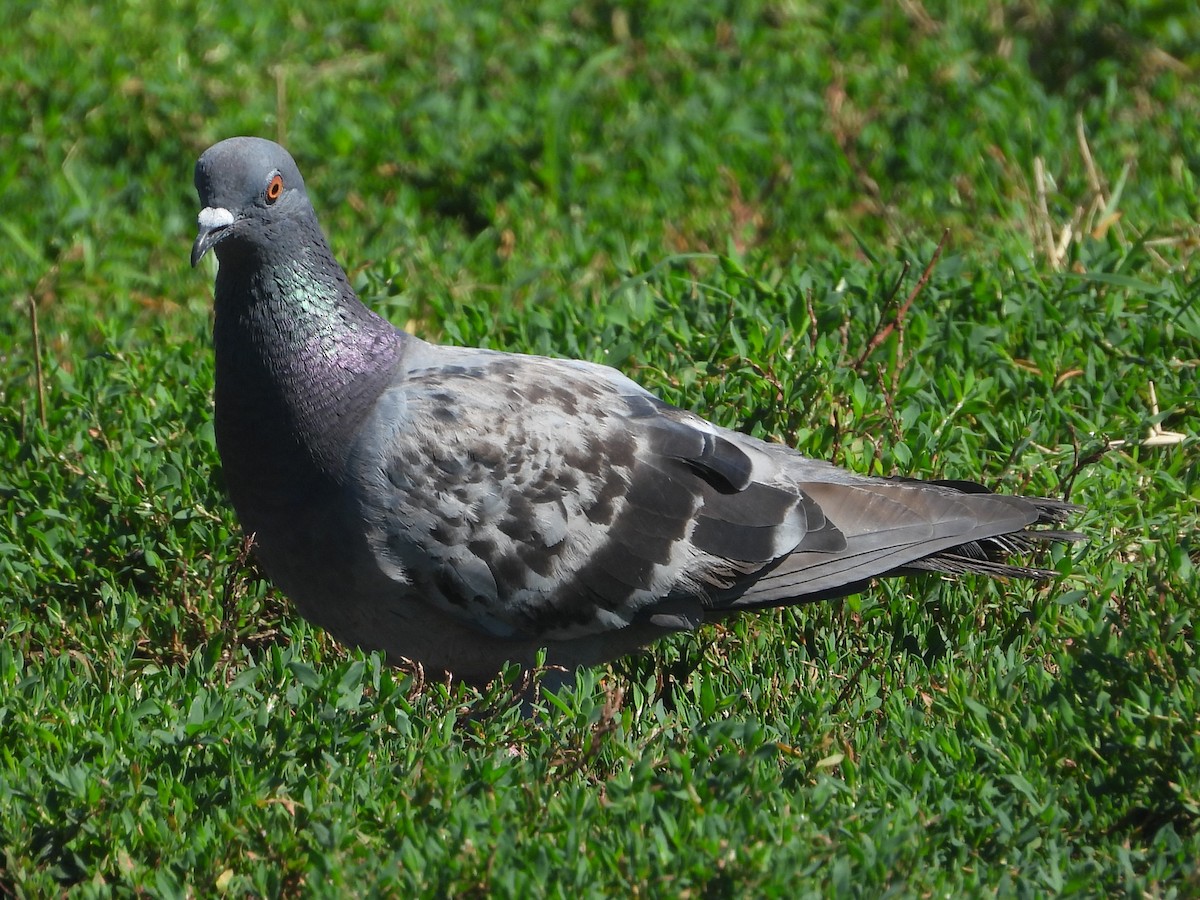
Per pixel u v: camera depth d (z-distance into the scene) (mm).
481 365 9180
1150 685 7863
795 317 11469
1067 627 8922
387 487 8656
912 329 11734
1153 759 7605
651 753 7711
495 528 8750
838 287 12484
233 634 9289
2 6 18781
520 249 14734
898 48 17734
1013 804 7547
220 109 16906
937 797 7531
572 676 9383
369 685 8391
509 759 7797
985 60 17375
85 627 9734
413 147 16391
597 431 9008
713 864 6773
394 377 8984
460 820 7078
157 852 7340
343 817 7316
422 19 18594
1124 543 9797
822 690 8609
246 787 7465
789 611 9867
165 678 8688
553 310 12867
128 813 7391
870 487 9438
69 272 14531
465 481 8719
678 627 9219
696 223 14945
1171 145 15539
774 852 6844
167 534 10195
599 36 18438
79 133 16719
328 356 8789
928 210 14828
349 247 14211
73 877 7398
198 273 14828
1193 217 13594
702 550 9070
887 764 7781
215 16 18438
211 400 11406
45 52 17656
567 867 6754
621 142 16297
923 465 10391
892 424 10531
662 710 8531
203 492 10492
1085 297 12070
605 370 9633
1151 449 10781
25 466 10773
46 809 7418
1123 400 11023
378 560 8727
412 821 7227
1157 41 17656
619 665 9930
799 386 10680
